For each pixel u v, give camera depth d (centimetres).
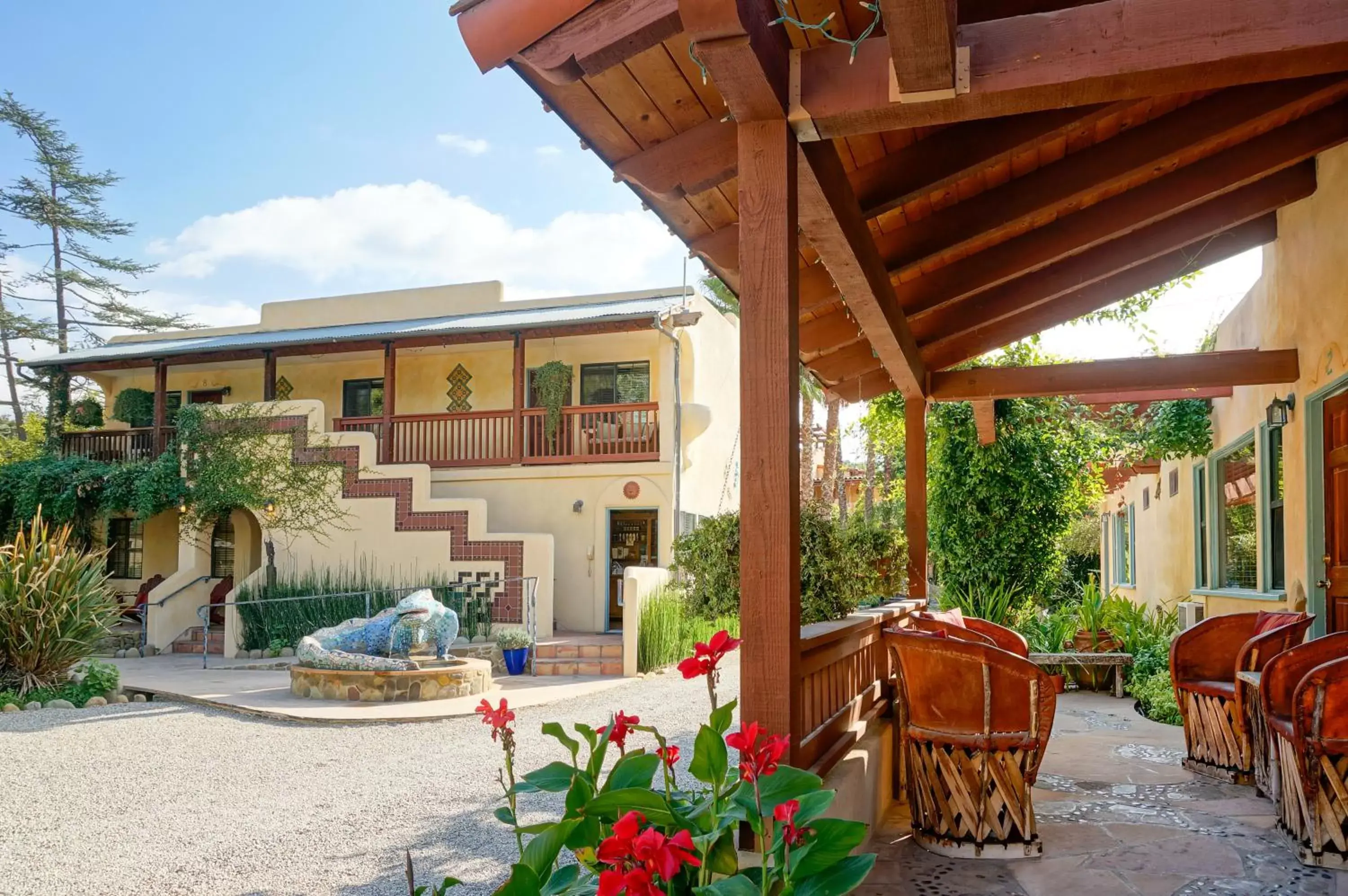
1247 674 513
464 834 498
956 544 1176
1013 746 417
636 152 380
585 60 280
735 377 2055
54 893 415
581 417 1664
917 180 434
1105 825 469
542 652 1329
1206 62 263
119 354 1817
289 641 1464
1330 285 654
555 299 1798
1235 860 411
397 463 1664
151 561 1967
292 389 1931
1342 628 659
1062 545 1395
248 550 1861
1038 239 607
